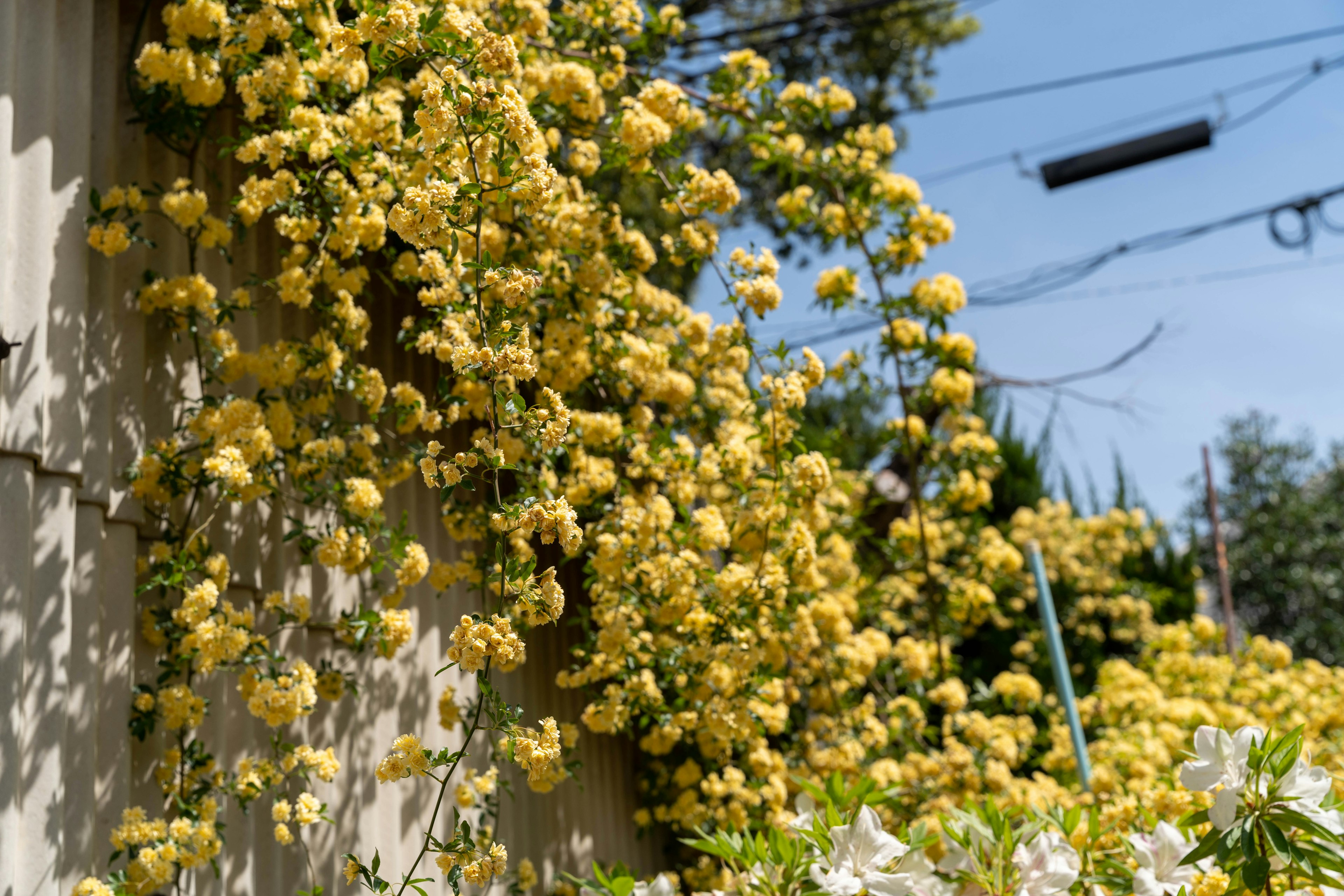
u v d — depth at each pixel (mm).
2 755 1689
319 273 2398
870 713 3658
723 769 3506
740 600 2674
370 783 2564
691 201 2736
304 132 2266
